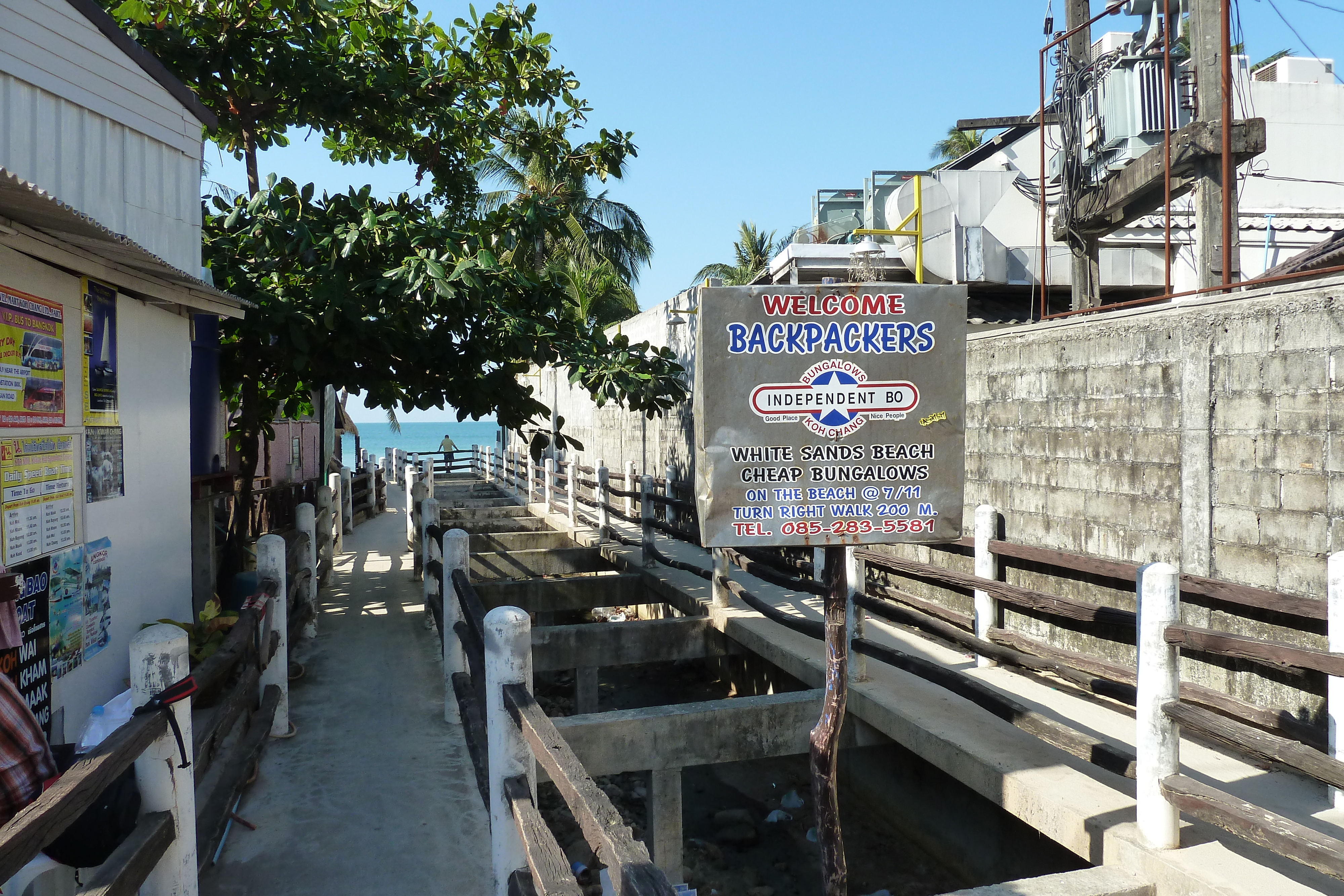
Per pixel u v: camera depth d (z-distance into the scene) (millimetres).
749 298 2572
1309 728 3775
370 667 6664
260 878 3627
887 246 13148
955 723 5004
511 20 9672
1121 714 5062
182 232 5750
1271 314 4457
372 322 7758
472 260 7441
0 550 3289
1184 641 3342
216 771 4352
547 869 2457
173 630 2879
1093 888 3293
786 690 7891
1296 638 4297
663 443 14070
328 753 4977
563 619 12711
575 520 13305
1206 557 4809
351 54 9508
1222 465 4727
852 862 6227
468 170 11672
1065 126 9836
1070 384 5887
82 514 4105
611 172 10711
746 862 6344
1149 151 8383
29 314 3576
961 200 13750
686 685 10227
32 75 4391
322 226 7574
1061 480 5961
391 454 29969
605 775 5195
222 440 7598
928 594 7289
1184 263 12164
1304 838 2748
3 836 1736
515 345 8188
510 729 3146
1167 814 3410
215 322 7195
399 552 13094
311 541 7578
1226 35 5926
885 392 2625
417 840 3963
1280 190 15312
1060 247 13320
